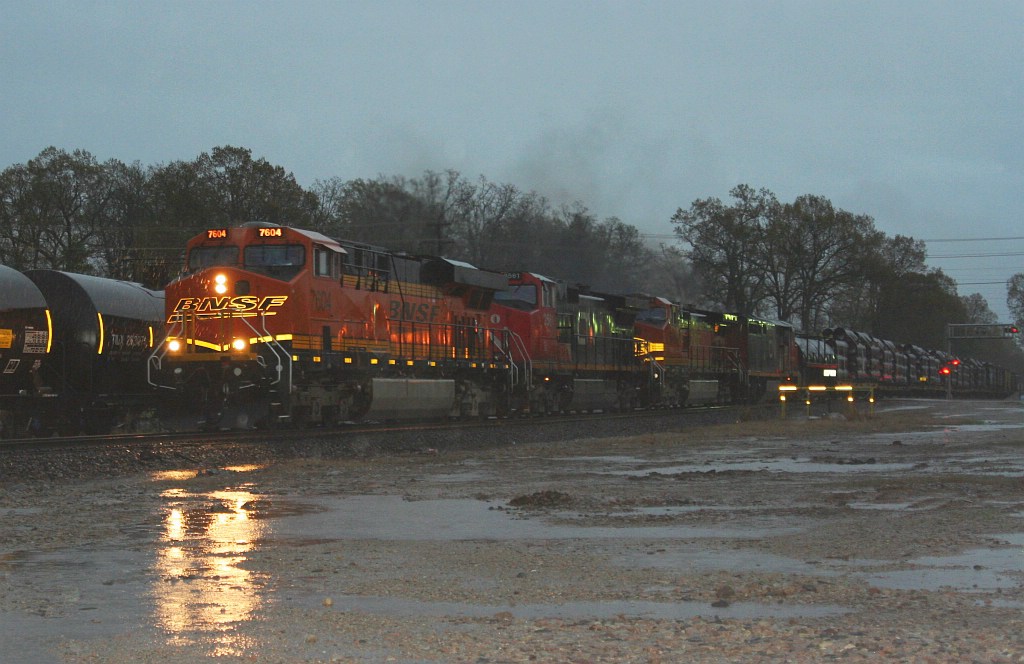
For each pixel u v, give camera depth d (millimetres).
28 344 28062
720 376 56625
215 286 27125
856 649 7195
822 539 12391
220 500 16812
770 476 20719
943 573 10133
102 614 8516
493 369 36844
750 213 89438
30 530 13438
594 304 45125
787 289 90500
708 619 8273
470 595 9328
